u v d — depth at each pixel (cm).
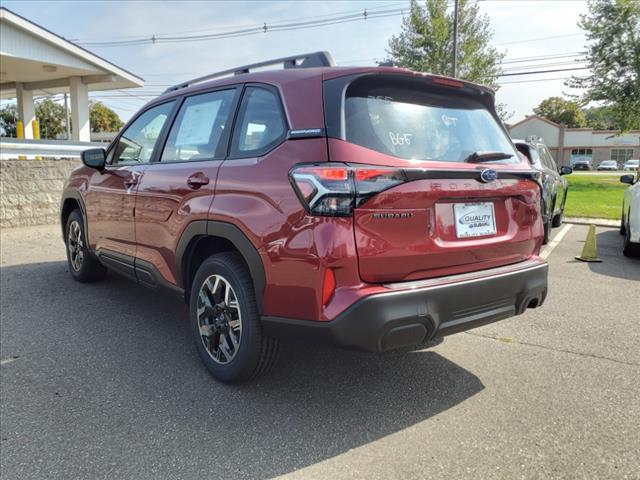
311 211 244
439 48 2831
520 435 264
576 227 1138
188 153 351
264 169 274
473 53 2839
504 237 303
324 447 252
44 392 306
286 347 379
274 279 261
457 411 288
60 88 1994
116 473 231
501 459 243
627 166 6388
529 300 309
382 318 241
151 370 338
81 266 542
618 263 718
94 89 1989
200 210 309
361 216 241
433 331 260
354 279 243
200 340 329
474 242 283
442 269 271
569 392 312
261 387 315
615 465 238
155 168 372
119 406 290
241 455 245
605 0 2508
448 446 254
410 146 269
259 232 267
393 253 250
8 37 1488
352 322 240
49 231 938
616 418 281
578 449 251
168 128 383
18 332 407
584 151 7131
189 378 327
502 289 288
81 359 355
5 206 956
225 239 313
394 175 247
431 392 312
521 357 368
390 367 348
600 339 405
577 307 495
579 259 737
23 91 1983
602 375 337
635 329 430
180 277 344
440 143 284
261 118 296
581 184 2784
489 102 338
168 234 347
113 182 434
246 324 289
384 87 281
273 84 297
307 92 273
